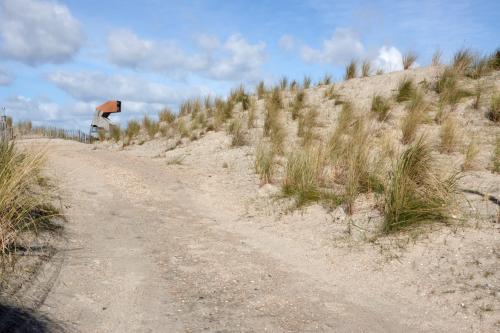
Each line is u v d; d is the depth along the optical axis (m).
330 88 12.18
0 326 2.55
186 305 3.19
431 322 3.02
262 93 14.07
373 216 5.02
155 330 2.79
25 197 4.77
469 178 5.80
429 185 5.04
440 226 4.46
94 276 3.58
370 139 7.77
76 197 6.07
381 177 5.80
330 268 4.06
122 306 3.11
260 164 7.95
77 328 2.74
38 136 16.05
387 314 3.15
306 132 9.46
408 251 4.14
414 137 7.98
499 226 4.28
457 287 3.43
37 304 2.96
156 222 5.48
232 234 5.14
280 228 5.28
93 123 18.78
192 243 4.73
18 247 3.89
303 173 6.34
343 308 3.24
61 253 3.99
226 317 3.01
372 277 3.80
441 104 9.13
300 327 2.91
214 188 7.45
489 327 2.90
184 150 10.96
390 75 11.80
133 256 4.16
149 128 14.38
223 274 3.86
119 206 6.07
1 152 5.16
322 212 5.47
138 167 9.00
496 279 3.44
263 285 3.64
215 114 12.96
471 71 10.43
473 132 7.93
